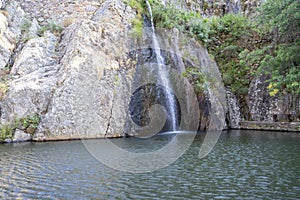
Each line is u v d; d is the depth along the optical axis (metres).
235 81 15.89
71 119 10.61
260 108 14.82
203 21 17.22
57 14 14.41
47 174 5.74
